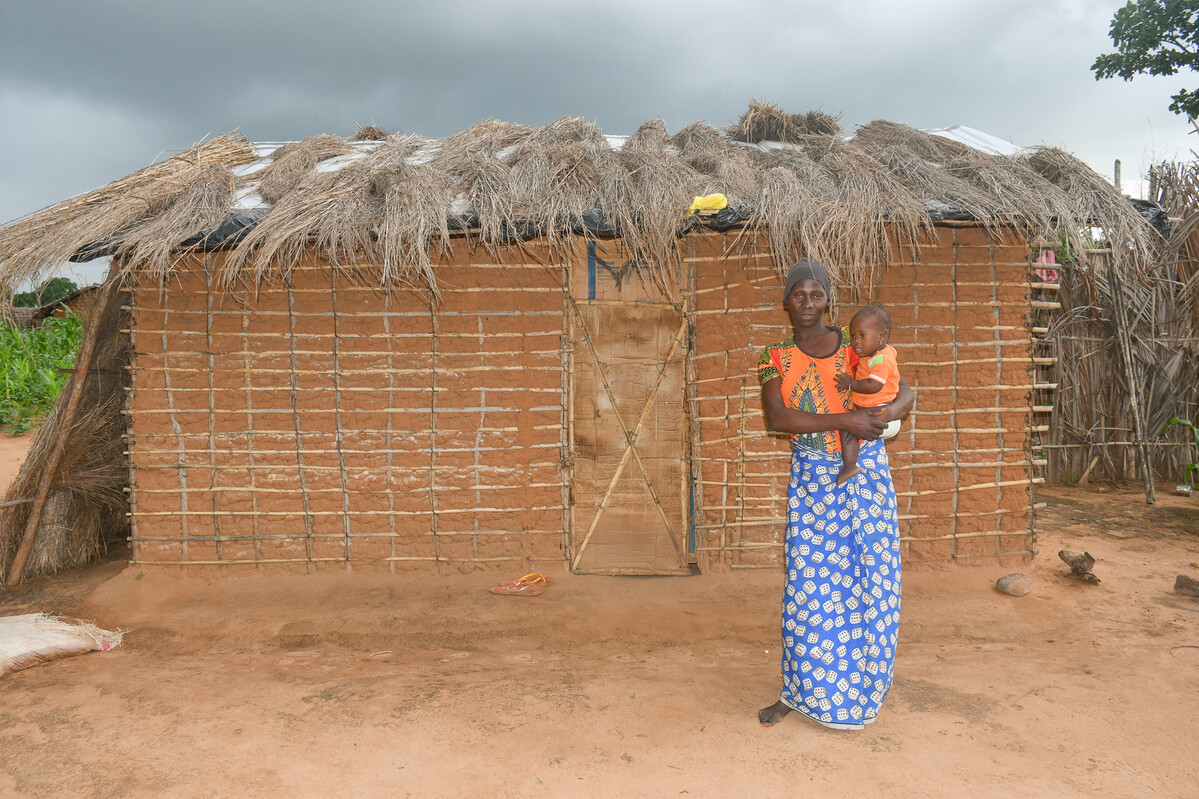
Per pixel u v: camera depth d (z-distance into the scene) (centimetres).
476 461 526
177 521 519
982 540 536
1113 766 288
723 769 283
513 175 515
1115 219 507
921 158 562
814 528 306
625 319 543
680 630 450
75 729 321
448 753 296
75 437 550
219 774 283
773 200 484
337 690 359
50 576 557
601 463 549
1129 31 1745
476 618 464
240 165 673
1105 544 610
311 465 521
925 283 518
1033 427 535
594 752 296
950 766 286
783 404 306
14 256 479
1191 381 790
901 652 409
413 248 465
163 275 500
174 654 418
